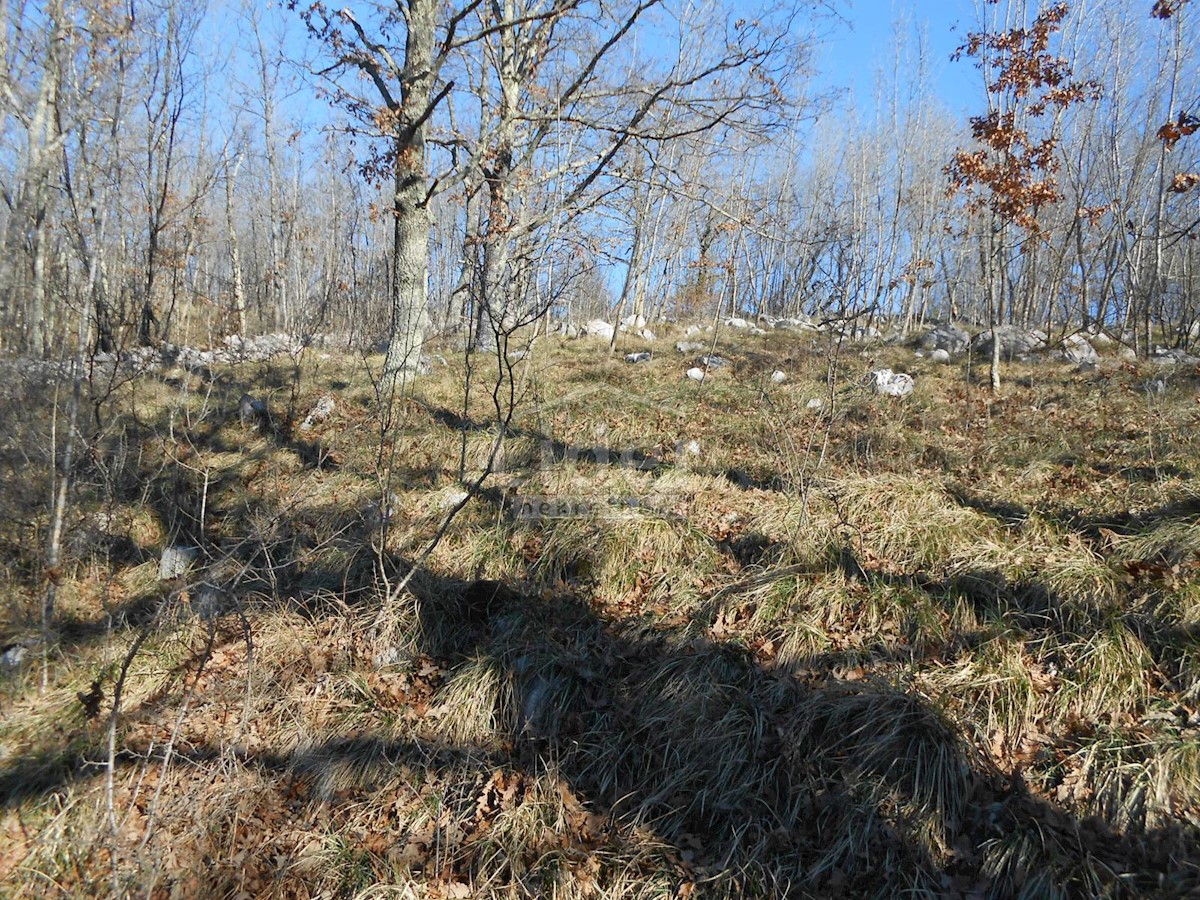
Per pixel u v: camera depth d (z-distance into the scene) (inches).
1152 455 234.4
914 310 1071.0
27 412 191.9
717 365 444.8
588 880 132.4
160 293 480.7
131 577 218.8
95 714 138.9
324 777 156.2
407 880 135.5
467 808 148.6
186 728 163.6
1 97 183.6
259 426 334.0
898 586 174.1
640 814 143.7
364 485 260.4
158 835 141.3
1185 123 235.3
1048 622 157.9
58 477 197.2
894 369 466.6
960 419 323.0
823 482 230.1
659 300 1015.0
